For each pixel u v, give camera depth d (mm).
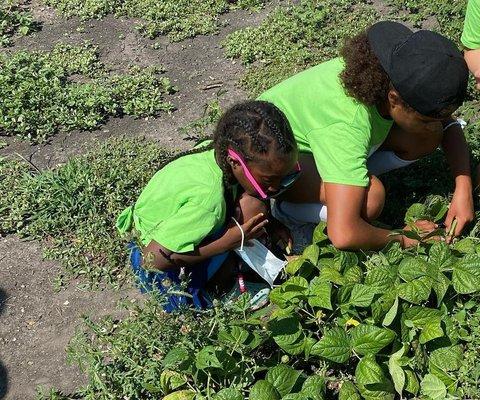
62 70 3246
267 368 2014
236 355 2068
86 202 2611
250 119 2027
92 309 2355
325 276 2104
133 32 3535
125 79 3174
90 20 3633
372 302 2053
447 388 2004
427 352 2064
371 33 2090
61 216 2596
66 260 2490
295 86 2232
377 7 3529
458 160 2340
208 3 3666
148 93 3125
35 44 3482
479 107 2848
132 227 2332
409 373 2016
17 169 2809
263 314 2115
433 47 2000
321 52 3258
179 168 2154
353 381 2064
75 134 2980
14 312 2369
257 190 2092
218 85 3186
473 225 2357
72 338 2281
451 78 1986
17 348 2277
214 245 2158
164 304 2096
